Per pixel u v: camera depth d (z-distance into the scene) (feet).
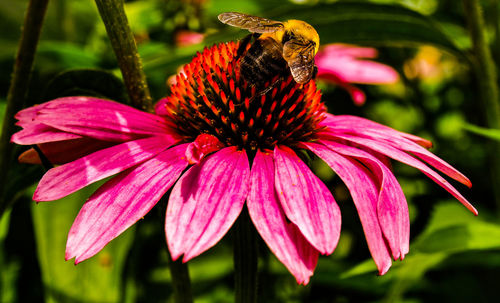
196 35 1.27
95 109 0.83
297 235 0.75
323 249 0.74
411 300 1.11
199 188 0.77
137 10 1.28
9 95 0.85
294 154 0.83
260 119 0.85
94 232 0.76
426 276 1.13
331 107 1.22
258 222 0.76
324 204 0.77
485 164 1.18
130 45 0.84
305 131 0.87
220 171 0.79
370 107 1.28
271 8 1.24
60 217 1.01
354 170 0.81
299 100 0.86
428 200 1.09
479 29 1.01
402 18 0.99
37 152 0.82
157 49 1.24
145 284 1.14
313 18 1.01
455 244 0.92
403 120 1.37
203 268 1.18
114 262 1.01
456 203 1.13
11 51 1.23
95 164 0.79
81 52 1.17
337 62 1.20
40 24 0.84
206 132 0.85
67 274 1.00
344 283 1.09
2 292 1.09
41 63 1.17
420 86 1.32
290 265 0.74
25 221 1.13
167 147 0.82
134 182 0.78
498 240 0.92
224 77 0.87
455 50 1.01
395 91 1.37
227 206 0.76
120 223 0.76
